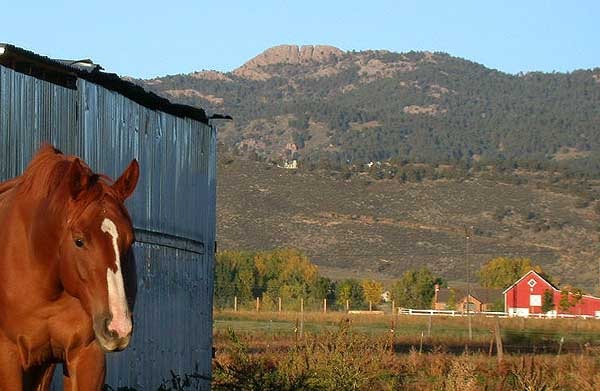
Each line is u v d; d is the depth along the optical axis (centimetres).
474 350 4703
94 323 735
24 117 1170
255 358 1856
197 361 1762
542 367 2638
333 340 1833
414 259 15000
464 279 14238
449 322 7950
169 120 1634
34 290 799
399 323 7769
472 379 2100
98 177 778
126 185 779
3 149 1121
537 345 5159
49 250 784
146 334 1500
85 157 1322
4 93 1123
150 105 1627
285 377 1714
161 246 1577
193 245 1742
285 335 5497
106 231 745
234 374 1723
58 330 809
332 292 10644
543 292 10231
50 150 832
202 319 1798
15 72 1150
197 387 1755
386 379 2170
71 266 757
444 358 3081
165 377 1585
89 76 1402
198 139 1780
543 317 9144
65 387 823
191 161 1739
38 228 789
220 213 16462
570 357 3189
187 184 1716
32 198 805
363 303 10506
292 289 10125
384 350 1925
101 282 737
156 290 1550
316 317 8112
